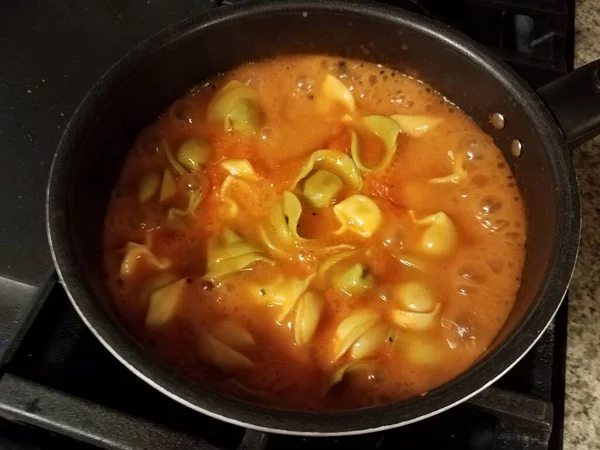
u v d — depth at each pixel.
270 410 0.21
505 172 0.31
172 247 0.30
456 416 0.27
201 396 0.21
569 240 0.24
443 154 0.32
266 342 0.28
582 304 0.31
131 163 0.32
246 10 0.30
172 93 0.32
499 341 0.23
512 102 0.29
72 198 0.25
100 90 0.27
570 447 0.28
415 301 0.28
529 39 0.36
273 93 0.34
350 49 0.33
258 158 0.32
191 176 0.31
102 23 0.35
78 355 0.27
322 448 0.26
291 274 0.29
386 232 0.30
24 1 0.35
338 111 0.34
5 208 0.30
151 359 0.21
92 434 0.24
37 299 0.27
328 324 0.28
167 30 0.29
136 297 0.28
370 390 0.26
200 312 0.28
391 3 0.35
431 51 0.31
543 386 0.27
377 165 0.32
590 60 0.38
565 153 0.26
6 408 0.24
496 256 0.30
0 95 0.33
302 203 0.30
